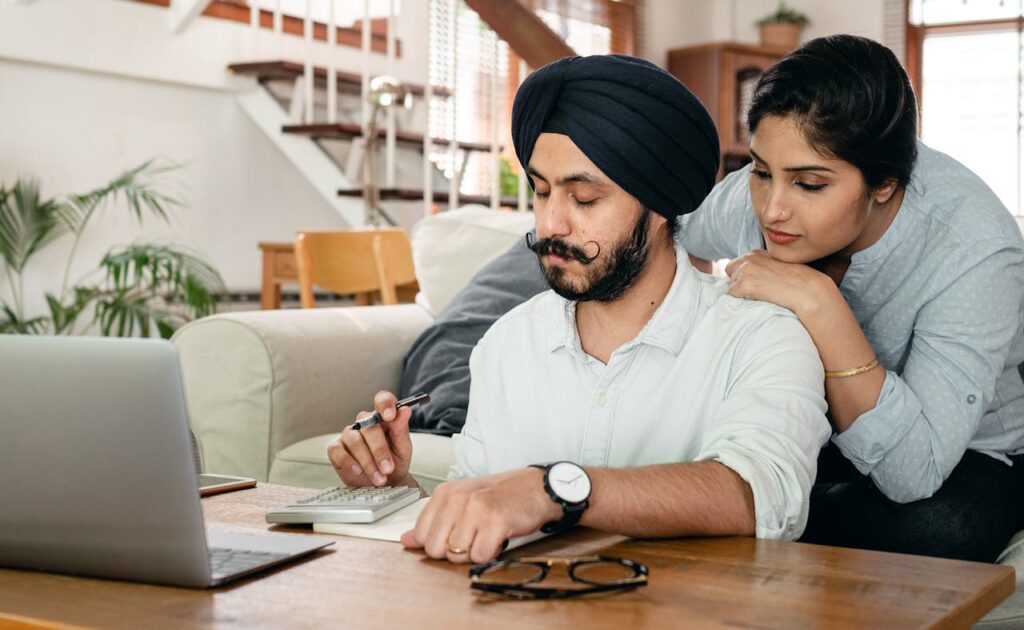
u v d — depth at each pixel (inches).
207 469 91.1
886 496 61.2
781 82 52.6
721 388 49.7
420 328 105.0
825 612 32.4
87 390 36.0
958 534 60.7
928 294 59.6
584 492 40.1
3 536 38.6
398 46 232.5
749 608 32.8
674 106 46.4
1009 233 59.4
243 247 203.2
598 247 46.6
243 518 47.3
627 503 40.8
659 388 50.6
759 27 293.9
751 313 50.6
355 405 95.5
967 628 33.6
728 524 42.4
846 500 63.7
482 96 257.8
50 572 38.7
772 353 48.3
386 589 35.5
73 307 166.9
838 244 54.3
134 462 35.7
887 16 285.9
